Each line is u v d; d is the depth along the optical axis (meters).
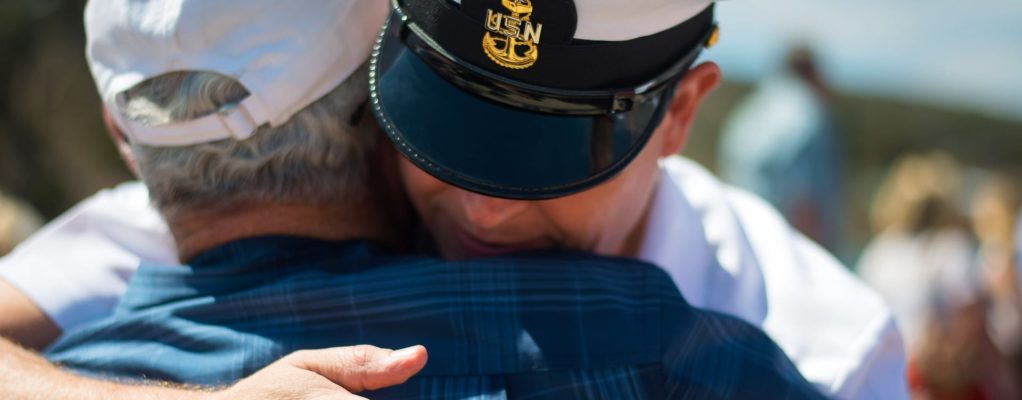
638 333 1.05
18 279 1.37
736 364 1.05
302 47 1.07
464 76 1.05
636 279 1.09
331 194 1.11
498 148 1.05
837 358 1.34
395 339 1.04
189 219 1.13
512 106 1.05
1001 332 4.55
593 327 1.03
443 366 1.02
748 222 1.53
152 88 1.09
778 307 1.41
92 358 1.10
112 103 1.13
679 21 1.11
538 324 1.03
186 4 1.06
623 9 1.04
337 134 1.10
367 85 1.12
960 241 4.36
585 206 1.13
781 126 4.62
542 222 1.14
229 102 1.06
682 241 1.41
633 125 1.09
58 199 5.34
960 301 4.20
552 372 1.01
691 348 1.05
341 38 1.10
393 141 1.06
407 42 1.08
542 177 1.04
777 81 4.73
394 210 1.21
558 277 1.05
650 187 1.25
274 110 1.06
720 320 1.09
